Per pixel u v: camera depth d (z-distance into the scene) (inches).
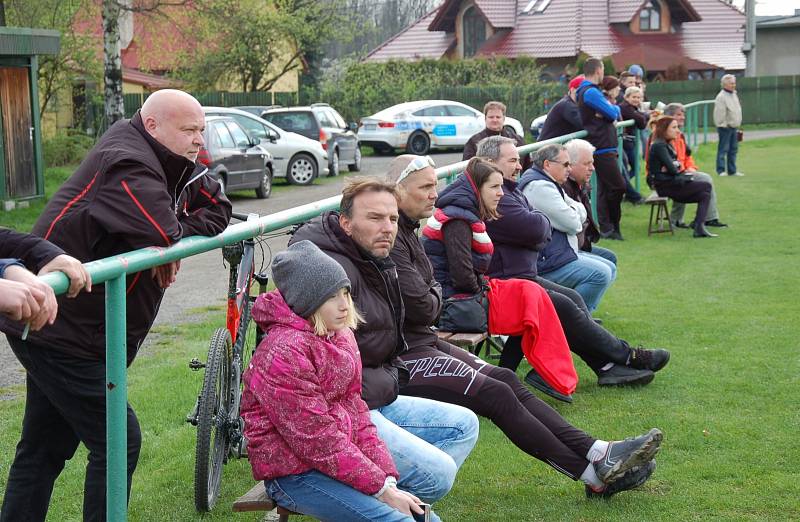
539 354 221.9
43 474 142.0
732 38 1969.7
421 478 146.8
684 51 1925.4
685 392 245.6
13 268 98.7
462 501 182.4
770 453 203.6
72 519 174.2
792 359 273.0
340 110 1472.7
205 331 327.6
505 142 251.1
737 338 297.6
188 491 185.3
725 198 655.1
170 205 138.5
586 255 308.0
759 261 430.3
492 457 204.5
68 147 1038.4
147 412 232.2
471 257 224.5
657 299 357.1
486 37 1974.7
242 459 201.9
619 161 522.3
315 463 128.3
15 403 245.6
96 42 1136.8
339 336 134.4
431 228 227.8
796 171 826.2
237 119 851.4
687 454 204.8
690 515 174.7
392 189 157.9
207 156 698.2
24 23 1032.2
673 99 1636.3
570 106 468.8
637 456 174.1
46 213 139.6
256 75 1503.4
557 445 176.6
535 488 189.0
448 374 175.2
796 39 1941.4
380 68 1514.5
